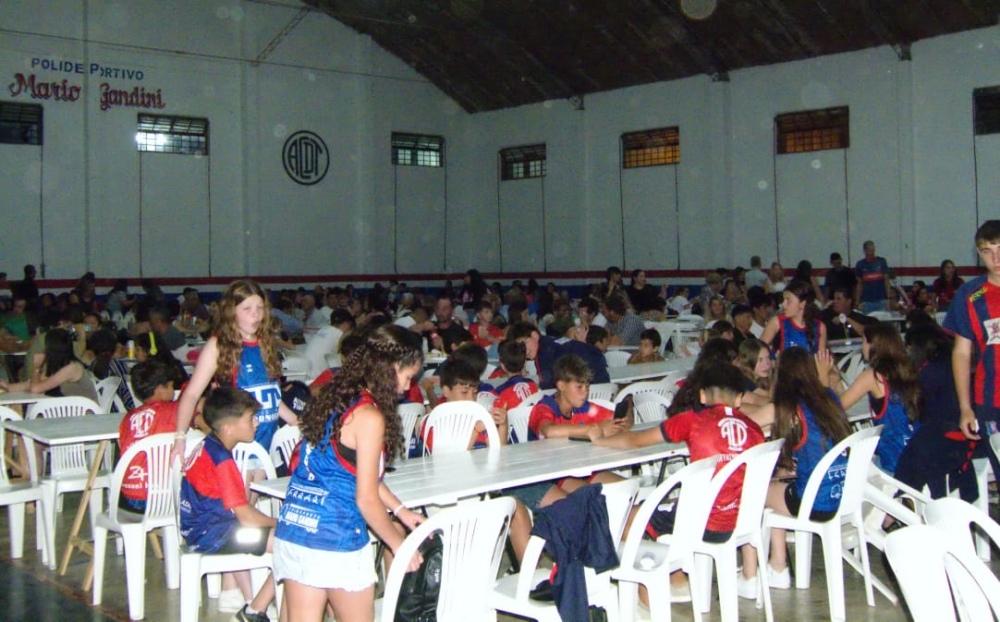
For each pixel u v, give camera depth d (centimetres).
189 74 1841
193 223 1859
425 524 317
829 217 1648
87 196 1723
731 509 416
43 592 499
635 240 1933
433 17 1888
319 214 2019
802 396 459
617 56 1839
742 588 483
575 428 488
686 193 1836
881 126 1573
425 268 2191
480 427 508
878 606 465
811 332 699
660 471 543
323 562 307
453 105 2214
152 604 478
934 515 287
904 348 511
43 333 903
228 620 455
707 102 1786
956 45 1482
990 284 466
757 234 1742
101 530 479
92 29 1722
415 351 321
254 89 1911
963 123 1483
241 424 397
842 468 445
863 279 1398
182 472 413
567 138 2028
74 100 1708
